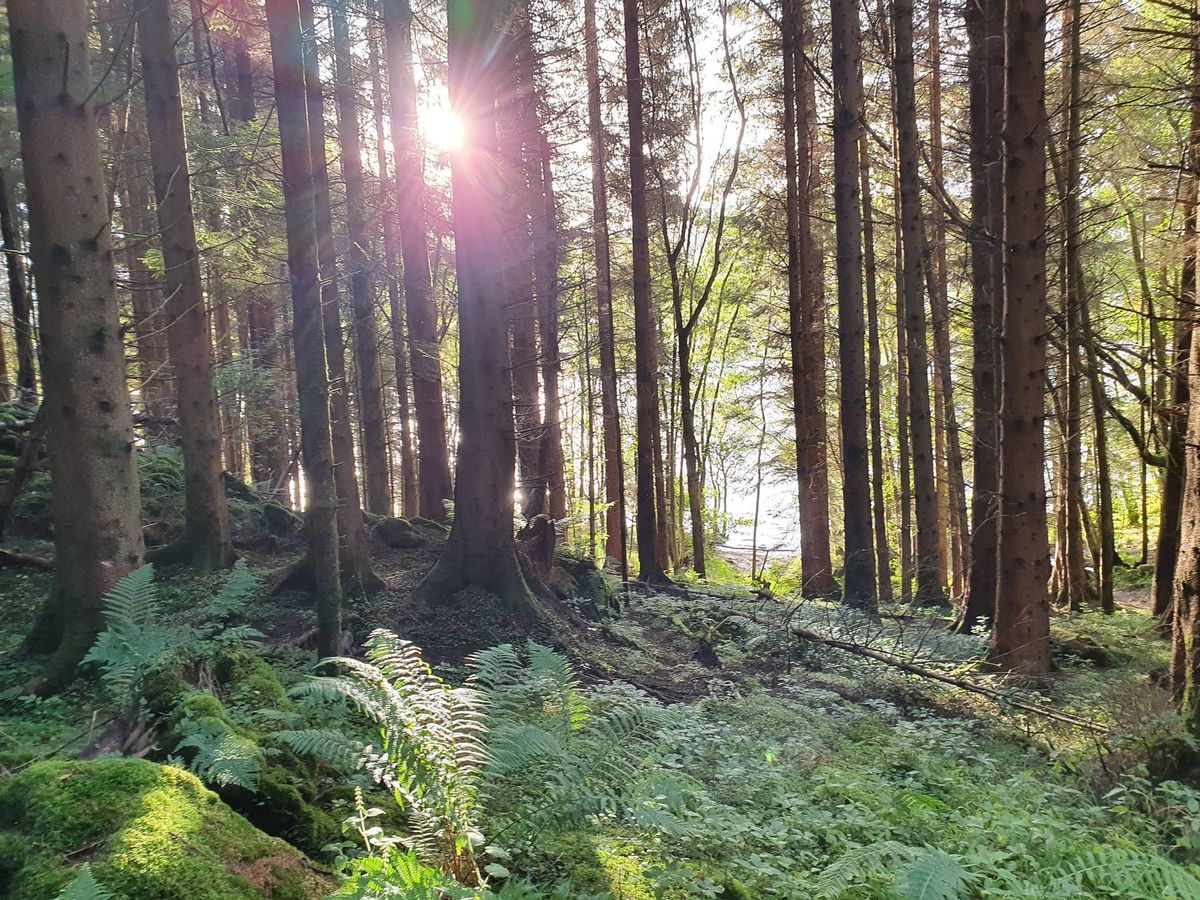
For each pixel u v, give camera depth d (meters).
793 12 15.07
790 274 15.61
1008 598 8.25
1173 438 11.95
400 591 8.74
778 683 8.29
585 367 24.78
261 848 2.64
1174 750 5.26
